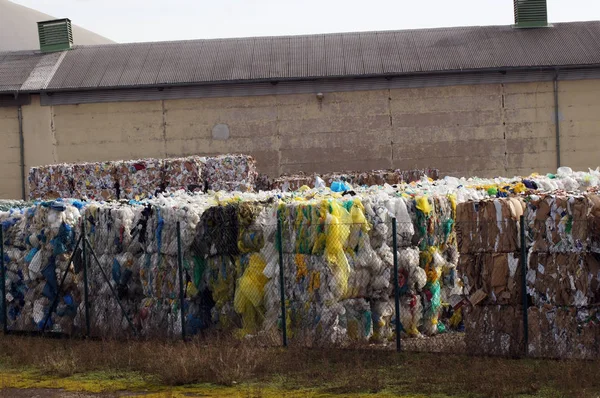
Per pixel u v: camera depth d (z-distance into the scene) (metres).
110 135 45.56
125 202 19.30
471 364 12.92
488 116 44.62
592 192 14.37
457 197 17.45
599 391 11.32
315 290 15.16
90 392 12.85
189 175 32.53
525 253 13.62
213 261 16.34
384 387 12.18
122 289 17.53
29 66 47.78
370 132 44.94
